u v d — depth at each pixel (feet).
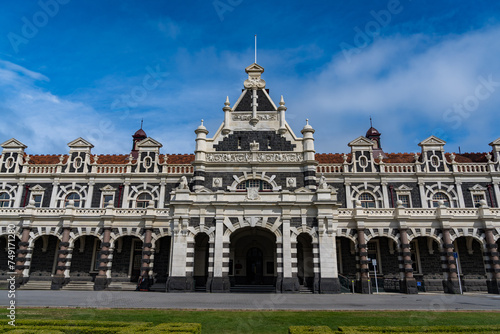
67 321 51.70
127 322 51.85
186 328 45.88
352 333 45.24
